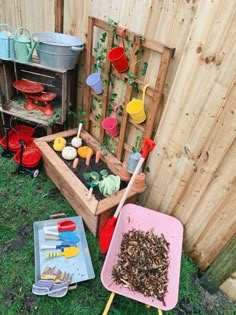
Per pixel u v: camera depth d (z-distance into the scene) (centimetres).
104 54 135
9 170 166
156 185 137
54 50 135
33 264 121
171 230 128
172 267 115
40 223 133
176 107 110
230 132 95
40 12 158
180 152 116
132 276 111
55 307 109
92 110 165
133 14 113
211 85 94
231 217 107
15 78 173
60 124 173
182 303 118
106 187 129
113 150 158
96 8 130
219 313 117
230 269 112
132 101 123
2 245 127
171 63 108
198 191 116
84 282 118
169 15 100
